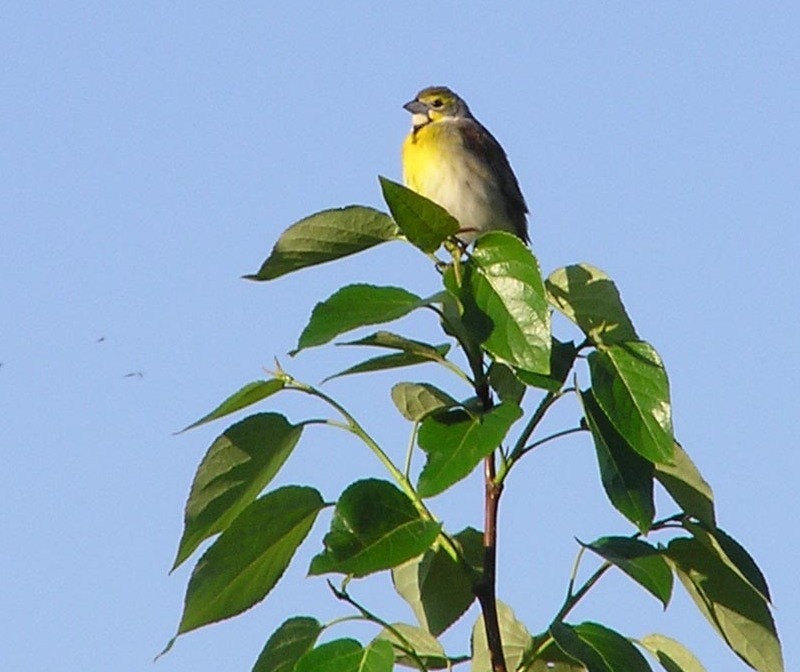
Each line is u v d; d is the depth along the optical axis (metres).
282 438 6.38
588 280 6.91
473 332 6.22
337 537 5.81
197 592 6.36
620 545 6.47
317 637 6.41
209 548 6.34
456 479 5.73
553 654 7.02
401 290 6.37
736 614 6.79
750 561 6.58
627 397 6.18
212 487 6.38
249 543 6.39
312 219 6.60
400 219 6.45
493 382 6.94
